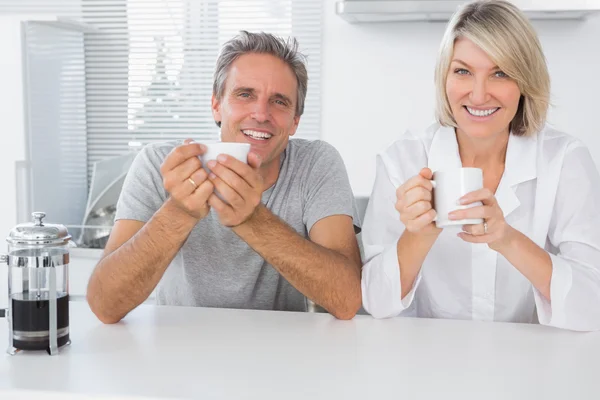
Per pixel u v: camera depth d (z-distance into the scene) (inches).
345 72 116.6
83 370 36.2
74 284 106.3
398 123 115.6
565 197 52.5
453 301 56.4
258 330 44.4
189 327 45.1
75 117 124.7
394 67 114.7
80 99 126.0
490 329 45.4
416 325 46.3
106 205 114.9
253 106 53.2
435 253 55.9
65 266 40.4
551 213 53.2
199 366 37.0
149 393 32.9
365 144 117.2
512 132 54.9
